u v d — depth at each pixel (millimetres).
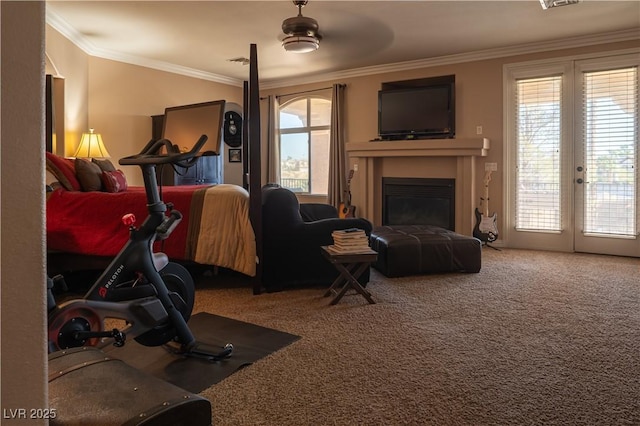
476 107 5930
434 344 2424
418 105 6152
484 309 3045
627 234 5066
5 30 515
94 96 5656
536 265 4547
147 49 5738
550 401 1804
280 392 1897
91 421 837
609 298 3297
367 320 2834
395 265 3975
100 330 1897
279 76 7324
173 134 4367
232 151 6879
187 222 3488
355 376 2045
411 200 6418
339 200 6996
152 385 978
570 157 5348
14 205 533
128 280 2156
